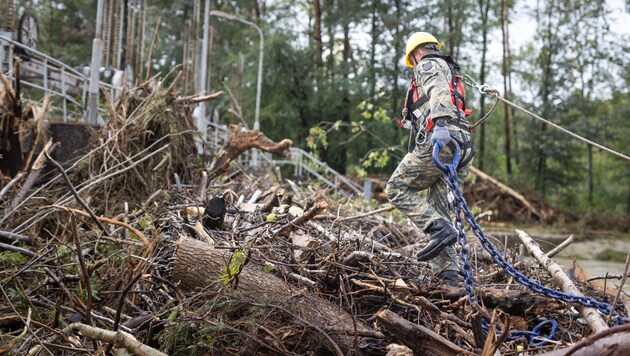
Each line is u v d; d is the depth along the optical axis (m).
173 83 7.07
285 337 3.40
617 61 38.53
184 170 6.79
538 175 39.72
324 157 32.47
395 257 4.60
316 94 30.94
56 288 4.15
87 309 3.50
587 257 15.08
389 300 3.89
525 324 3.77
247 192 6.92
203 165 7.27
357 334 3.25
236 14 40.69
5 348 3.41
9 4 9.66
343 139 30.95
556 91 38.72
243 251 3.82
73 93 11.48
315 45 32.38
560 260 13.73
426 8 32.03
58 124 6.98
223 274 3.63
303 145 32.19
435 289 4.08
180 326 3.33
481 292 3.83
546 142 37.31
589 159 41.69
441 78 4.24
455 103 4.32
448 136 4.00
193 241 3.88
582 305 3.34
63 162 6.85
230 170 8.76
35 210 5.47
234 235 4.56
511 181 28.12
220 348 3.36
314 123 32.69
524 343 3.54
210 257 3.77
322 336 3.35
